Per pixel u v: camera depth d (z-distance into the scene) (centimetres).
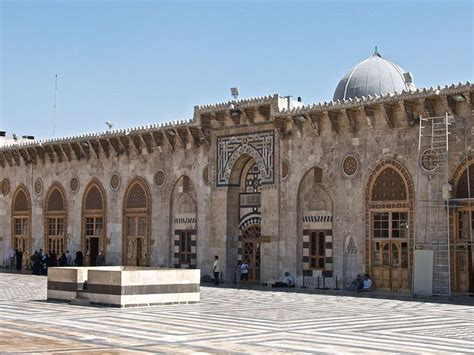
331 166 3042
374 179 2903
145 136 3800
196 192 3581
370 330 1580
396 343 1373
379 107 2870
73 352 1205
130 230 3900
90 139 4034
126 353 1208
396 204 2830
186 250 3616
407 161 2798
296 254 3138
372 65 3666
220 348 1284
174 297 2198
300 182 3152
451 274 2652
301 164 3147
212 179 3500
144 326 1617
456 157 2661
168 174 3716
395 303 2362
